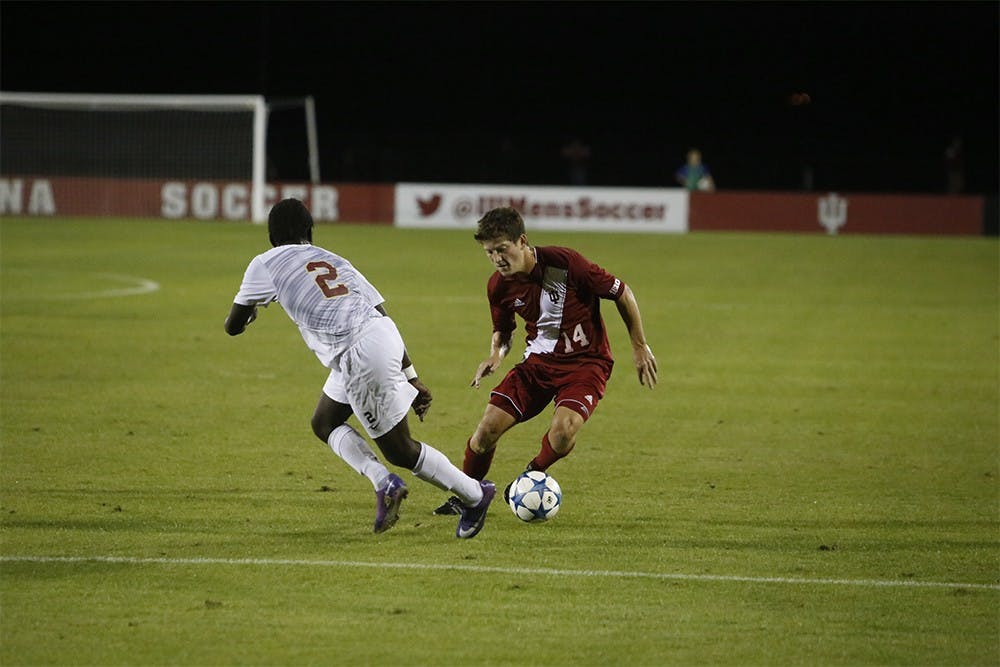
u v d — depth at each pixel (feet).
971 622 65.41
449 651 60.49
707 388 141.18
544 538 80.64
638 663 59.26
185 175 459.73
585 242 356.59
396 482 73.87
